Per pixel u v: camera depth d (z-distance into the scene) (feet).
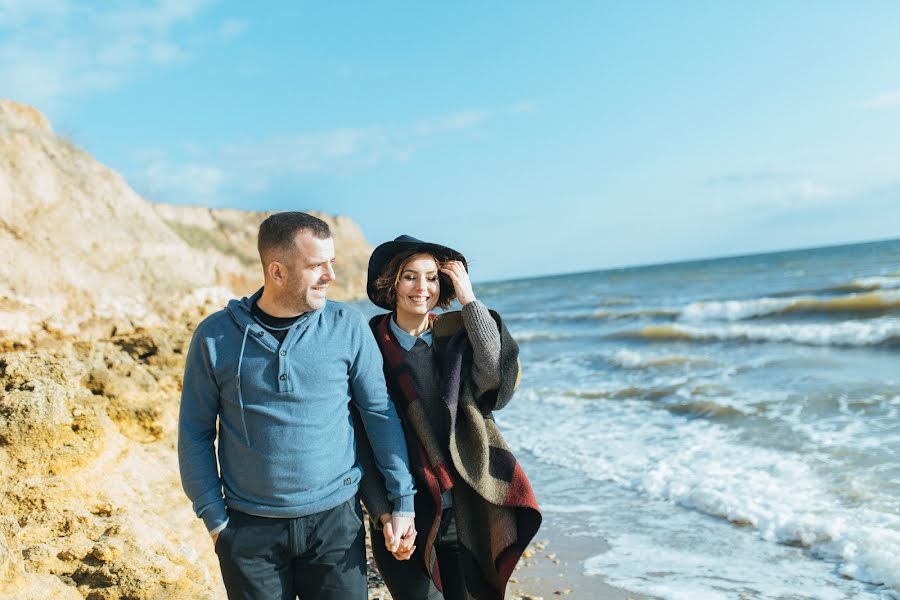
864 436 23.15
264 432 7.35
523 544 8.31
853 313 58.54
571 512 20.08
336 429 7.68
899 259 139.44
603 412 32.86
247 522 7.45
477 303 8.77
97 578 8.91
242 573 7.40
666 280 161.48
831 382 32.22
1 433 9.66
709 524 17.84
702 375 39.24
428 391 8.97
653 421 29.86
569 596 14.48
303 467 7.39
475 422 8.52
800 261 186.09
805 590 13.75
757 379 35.78
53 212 53.47
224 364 7.41
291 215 7.47
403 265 8.92
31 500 9.37
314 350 7.54
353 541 7.78
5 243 47.62
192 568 10.02
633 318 80.38
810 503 17.83
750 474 20.77
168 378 20.88
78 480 9.86
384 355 9.05
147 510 11.17
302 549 7.52
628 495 20.98
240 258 190.39
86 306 49.16
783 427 25.68
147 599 9.00
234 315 7.56
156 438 16.08
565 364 50.42
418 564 8.48
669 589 14.32
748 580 14.42
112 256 56.24
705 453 23.82
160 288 58.65
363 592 7.85
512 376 8.80
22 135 56.34
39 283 47.21
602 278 242.78
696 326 59.77
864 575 14.03
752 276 136.05
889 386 29.78
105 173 67.00
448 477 8.38
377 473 8.28
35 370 10.91
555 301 135.54
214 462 7.75
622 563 15.94
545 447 27.73
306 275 7.36
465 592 8.75
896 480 18.63
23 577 7.73
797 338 47.62
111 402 15.72
